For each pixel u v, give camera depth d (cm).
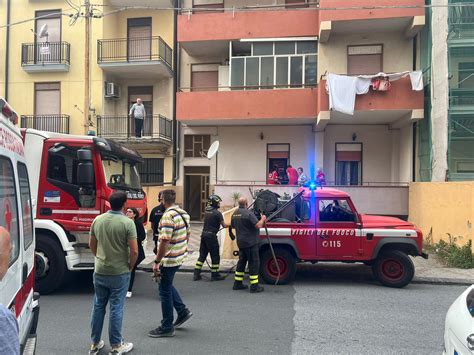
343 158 1725
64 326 544
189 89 1819
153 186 1546
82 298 686
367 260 774
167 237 494
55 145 723
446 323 316
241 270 754
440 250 1086
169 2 1862
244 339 501
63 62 1839
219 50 1792
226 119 1630
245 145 1778
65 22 1867
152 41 1839
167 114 1872
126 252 452
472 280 818
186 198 1845
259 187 1588
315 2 1719
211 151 1348
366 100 1450
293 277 795
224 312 612
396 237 769
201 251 841
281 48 1641
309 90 1567
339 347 478
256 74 1642
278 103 1584
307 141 1733
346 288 767
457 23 1259
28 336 360
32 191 715
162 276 504
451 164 1316
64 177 720
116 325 444
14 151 339
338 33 1617
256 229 739
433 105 1371
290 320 575
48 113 1883
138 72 1850
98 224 453
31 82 1888
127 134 1798
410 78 1425
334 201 791
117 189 750
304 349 471
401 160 1650
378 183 1698
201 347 475
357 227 777
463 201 1040
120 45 1862
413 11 1450
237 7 1788
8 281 277
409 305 654
